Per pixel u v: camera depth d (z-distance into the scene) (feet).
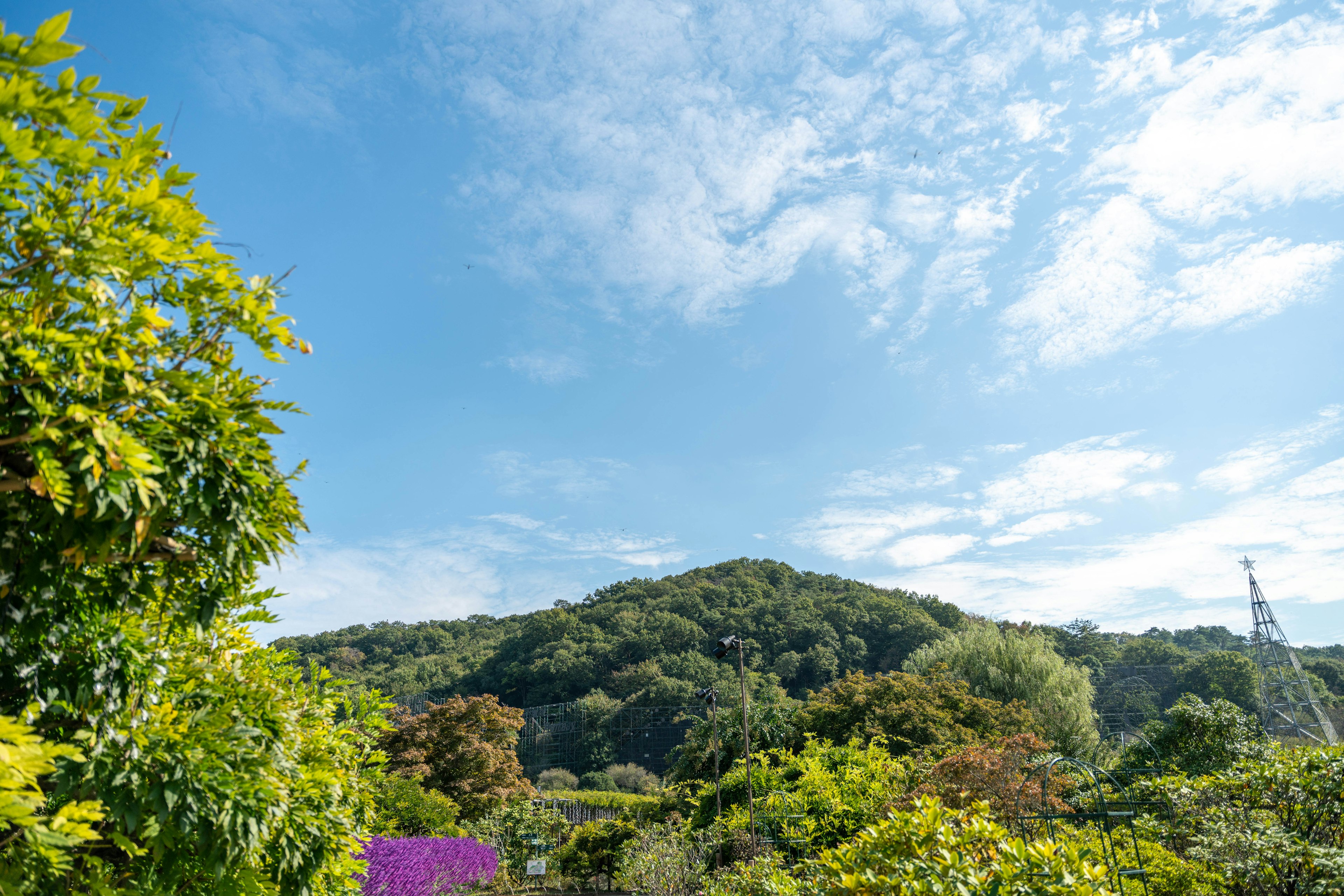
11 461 7.23
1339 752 22.35
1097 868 13.79
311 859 12.27
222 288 9.00
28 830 6.95
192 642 12.07
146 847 10.16
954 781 35.58
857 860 15.01
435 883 34.32
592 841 62.34
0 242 7.42
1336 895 18.75
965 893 12.92
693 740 73.61
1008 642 92.84
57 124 7.14
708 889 27.40
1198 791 27.61
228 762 10.28
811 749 54.65
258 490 9.32
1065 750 77.46
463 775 73.15
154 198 7.99
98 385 7.47
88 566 8.78
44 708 8.58
